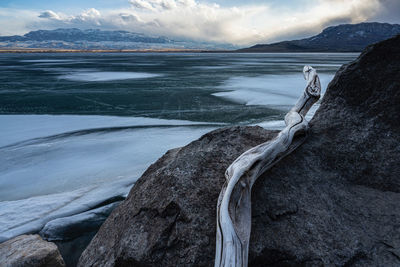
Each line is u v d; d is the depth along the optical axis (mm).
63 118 11227
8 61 72500
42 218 4117
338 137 2799
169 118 11148
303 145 2734
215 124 10109
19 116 11625
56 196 4836
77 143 7938
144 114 11930
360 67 3014
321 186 2350
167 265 1822
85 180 5656
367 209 2197
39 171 6117
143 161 6637
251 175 2043
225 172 2166
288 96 16266
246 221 1792
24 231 3820
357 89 3008
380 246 1905
